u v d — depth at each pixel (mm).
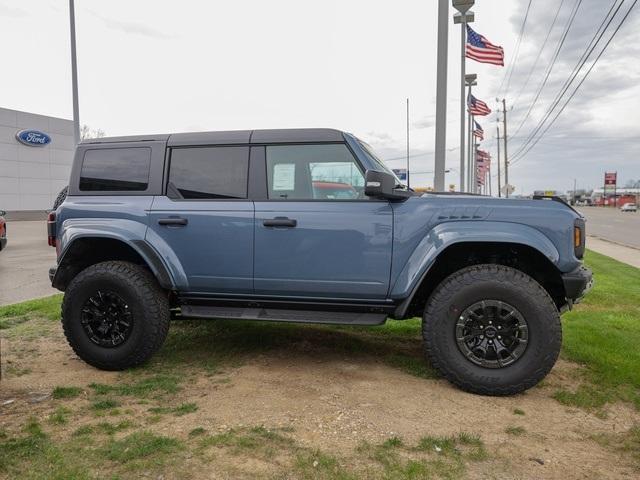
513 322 3617
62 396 3609
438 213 3805
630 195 102625
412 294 3799
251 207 4062
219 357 4539
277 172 4148
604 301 6789
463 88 17875
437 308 3703
